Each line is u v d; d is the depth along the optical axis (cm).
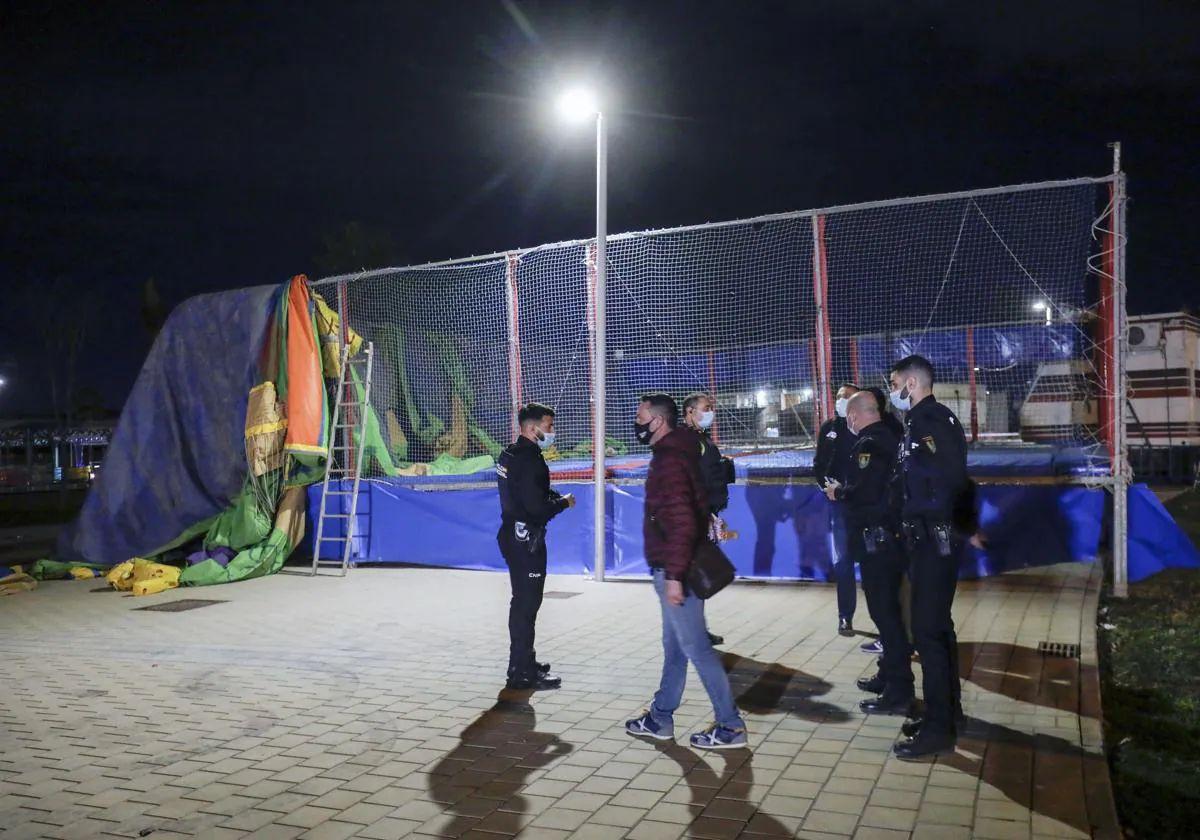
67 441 3678
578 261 1222
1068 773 453
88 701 634
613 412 1257
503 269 1267
